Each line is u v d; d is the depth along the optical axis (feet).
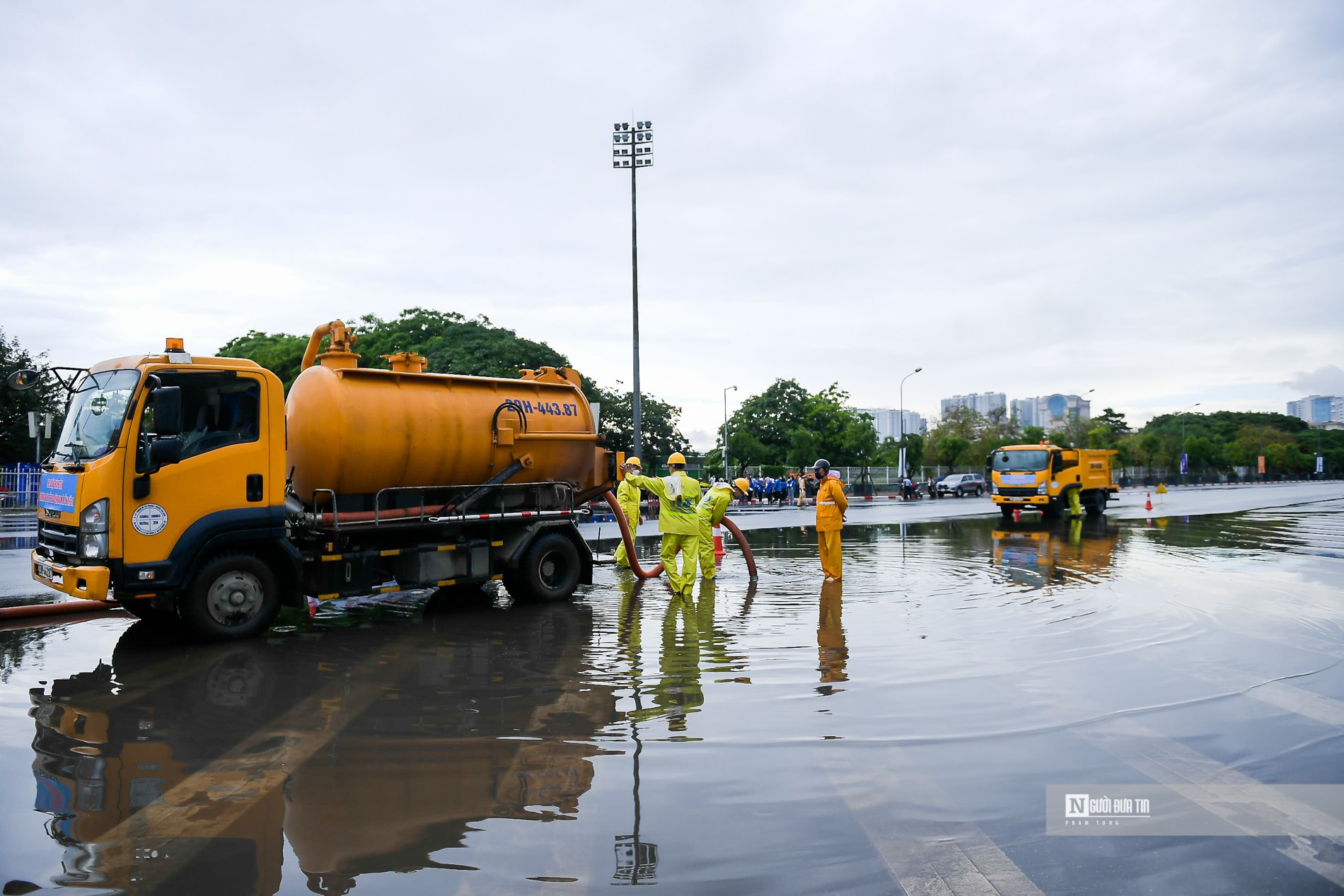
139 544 24.47
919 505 132.36
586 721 17.88
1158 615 30.27
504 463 33.71
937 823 12.78
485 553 33.14
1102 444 282.77
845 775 14.70
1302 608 31.58
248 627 26.63
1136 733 16.94
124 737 16.93
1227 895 10.73
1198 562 47.14
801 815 13.03
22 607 30.96
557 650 25.18
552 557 34.91
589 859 11.62
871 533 69.92
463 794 13.93
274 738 16.84
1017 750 16.02
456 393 32.94
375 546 30.42
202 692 20.39
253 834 12.46
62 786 14.30
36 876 11.17
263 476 26.63
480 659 23.99
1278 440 369.09
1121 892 10.76
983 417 248.32
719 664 23.09
